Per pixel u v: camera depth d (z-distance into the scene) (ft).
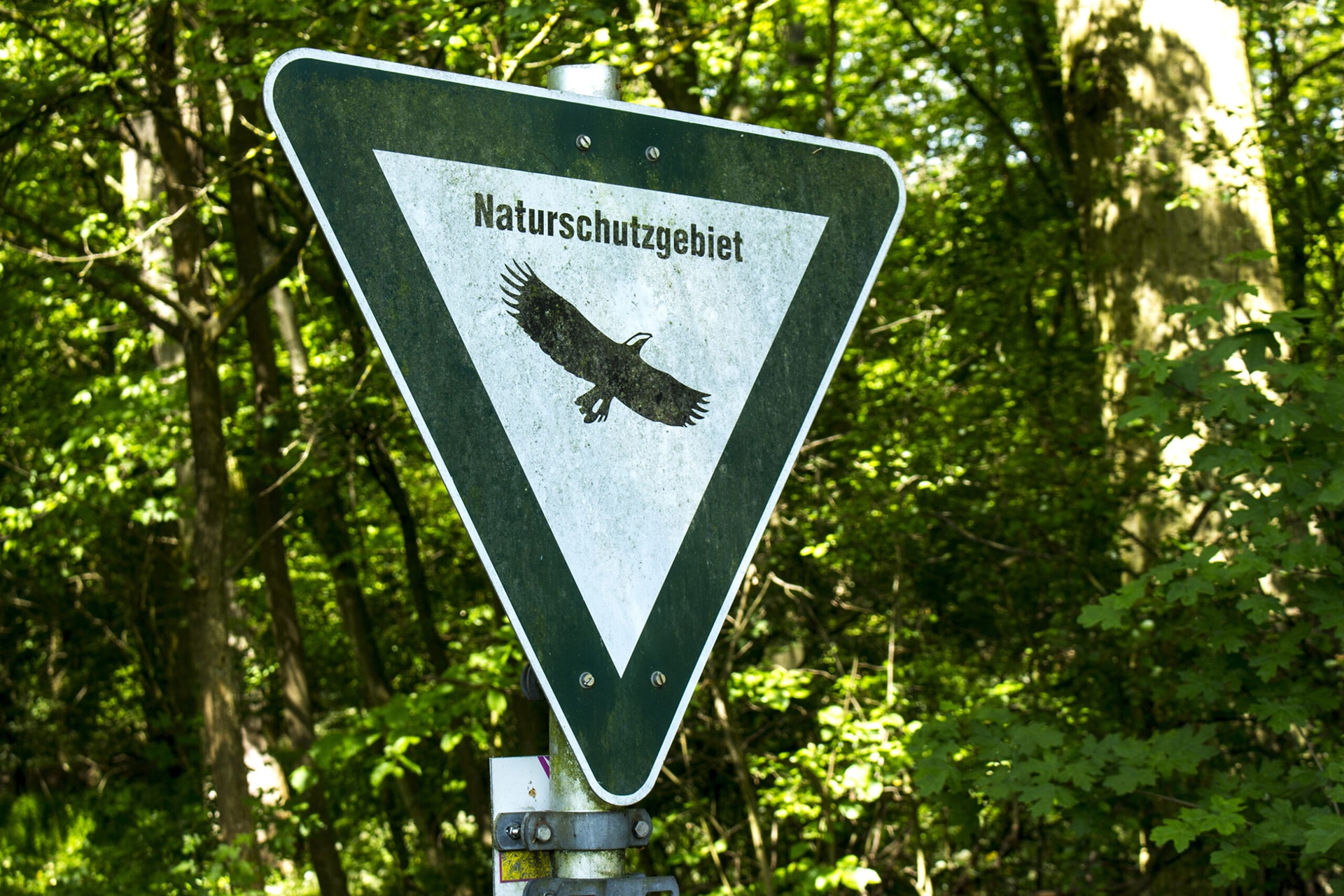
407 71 4.54
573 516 4.59
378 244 4.42
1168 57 24.36
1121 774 12.42
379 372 29.45
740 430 4.98
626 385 4.77
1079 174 26.30
